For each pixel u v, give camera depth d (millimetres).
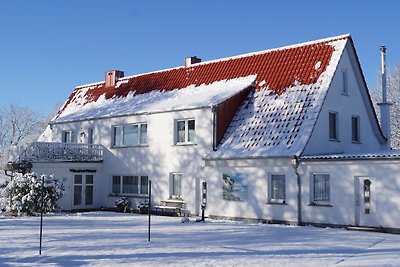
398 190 18203
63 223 20875
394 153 19734
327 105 23375
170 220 22766
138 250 13258
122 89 33812
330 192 20094
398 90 46125
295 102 23484
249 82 26438
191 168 25312
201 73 29797
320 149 22516
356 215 19344
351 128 25281
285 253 12836
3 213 25609
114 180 29734
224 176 23547
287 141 21859
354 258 12094
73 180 28562
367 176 19156
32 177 25391
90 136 31656
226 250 13289
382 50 28203
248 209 22484
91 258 12047
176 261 11625
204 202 24391
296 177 21000
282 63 26172
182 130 26344
